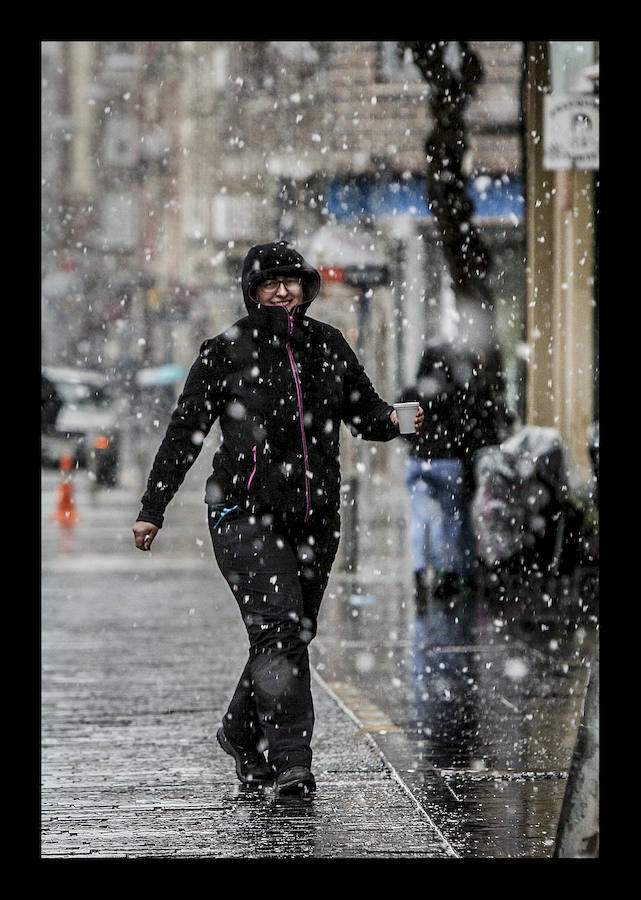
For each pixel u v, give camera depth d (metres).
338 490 18.02
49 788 18.75
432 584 38.06
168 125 182.62
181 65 179.00
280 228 102.62
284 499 17.72
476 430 36.81
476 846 15.78
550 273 52.91
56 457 103.62
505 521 37.59
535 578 38.62
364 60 75.31
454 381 36.47
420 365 36.56
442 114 45.94
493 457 37.50
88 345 173.75
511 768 19.62
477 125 61.25
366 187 74.25
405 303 73.50
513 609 35.66
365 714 23.50
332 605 37.56
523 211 55.59
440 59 45.41
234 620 35.41
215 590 41.75
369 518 64.88
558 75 45.50
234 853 15.55
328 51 83.69
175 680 27.02
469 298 45.59
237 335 17.92
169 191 182.50
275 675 17.84
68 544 56.62
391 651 29.97
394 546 53.75
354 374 18.38
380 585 42.22
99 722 23.14
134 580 44.34
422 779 18.98
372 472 88.44
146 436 121.56
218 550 17.97
